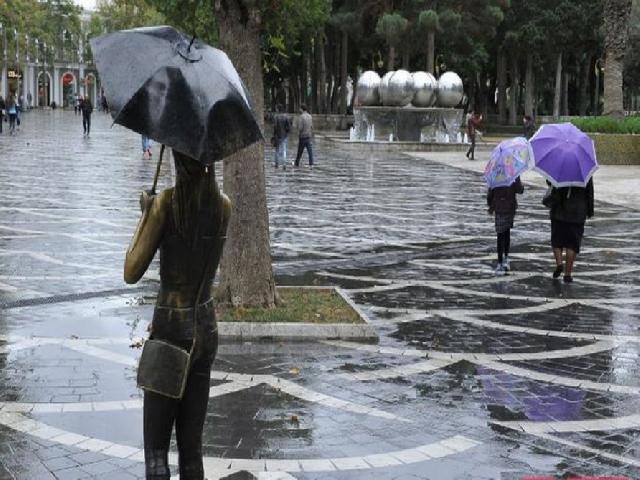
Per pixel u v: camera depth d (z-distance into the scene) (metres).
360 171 27.61
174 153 4.04
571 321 9.39
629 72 57.50
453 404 6.57
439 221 16.91
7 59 70.75
